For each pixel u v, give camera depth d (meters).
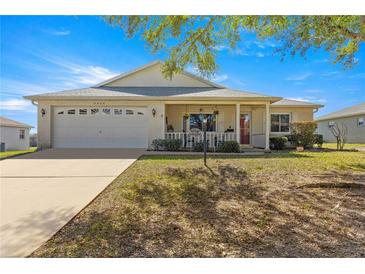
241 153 10.73
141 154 10.12
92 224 3.13
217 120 14.01
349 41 7.31
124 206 3.82
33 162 8.19
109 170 6.76
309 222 3.20
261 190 4.69
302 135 13.12
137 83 14.70
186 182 5.30
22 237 2.76
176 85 14.69
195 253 2.47
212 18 6.19
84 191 4.68
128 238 2.75
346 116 21.36
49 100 11.93
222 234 2.86
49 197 4.30
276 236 2.81
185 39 6.57
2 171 6.69
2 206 3.82
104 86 14.59
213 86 14.60
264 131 14.23
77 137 12.21
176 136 12.27
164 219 3.31
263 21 6.28
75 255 2.42
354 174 5.98
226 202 4.01
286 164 7.54
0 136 21.02
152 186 4.98
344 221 3.23
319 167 6.98
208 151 11.31
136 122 12.27
